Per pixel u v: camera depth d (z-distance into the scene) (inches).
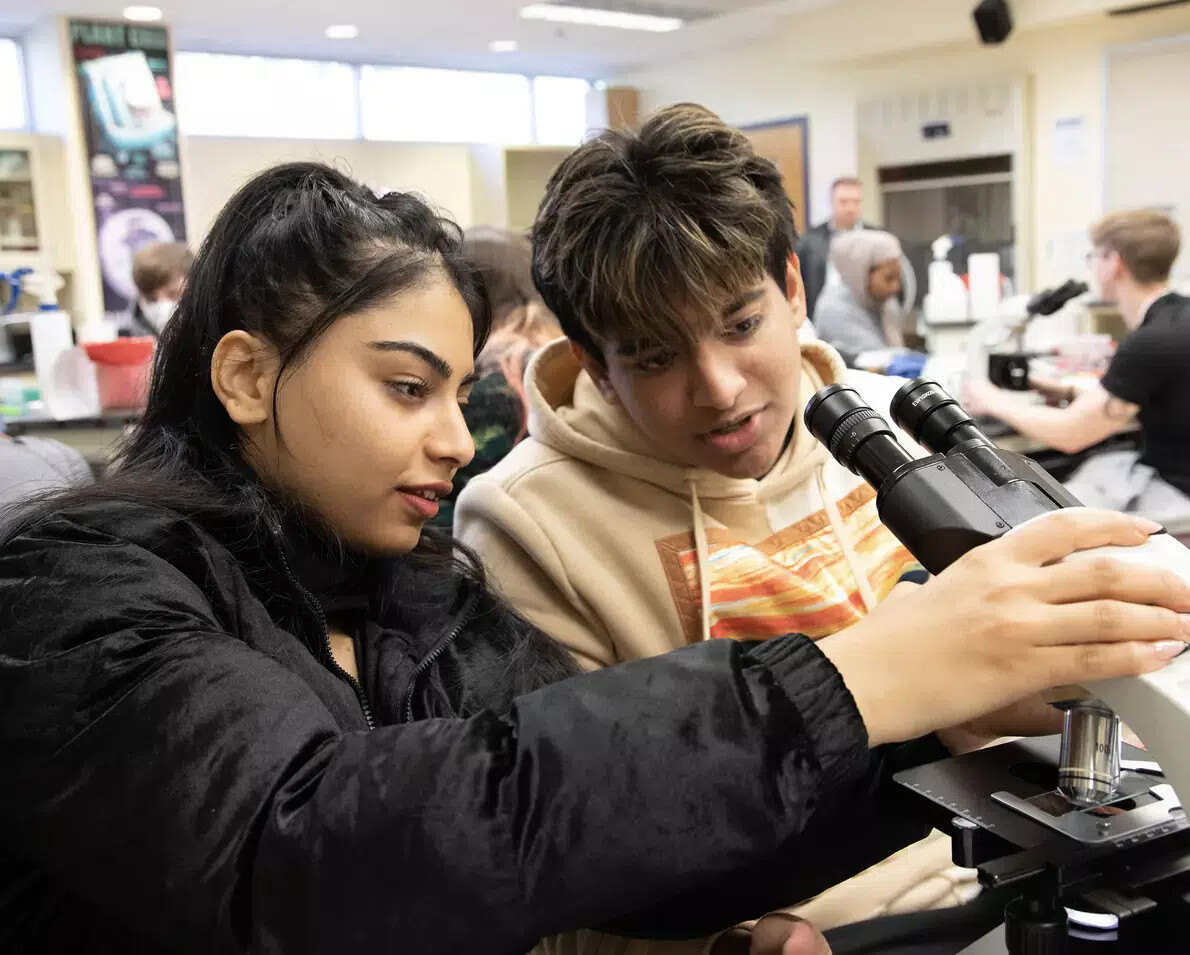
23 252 268.1
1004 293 178.7
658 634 49.1
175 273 175.9
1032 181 270.4
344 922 22.0
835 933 38.9
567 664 40.8
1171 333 117.9
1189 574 25.8
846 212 233.3
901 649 25.2
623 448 50.6
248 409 31.1
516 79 363.6
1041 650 24.6
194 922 22.7
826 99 309.3
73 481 34.0
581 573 48.6
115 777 23.7
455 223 34.4
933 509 29.3
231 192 35.1
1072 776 30.0
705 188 39.5
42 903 29.1
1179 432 120.0
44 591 26.5
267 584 31.5
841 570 50.8
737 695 24.1
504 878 22.1
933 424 33.2
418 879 22.0
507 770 23.0
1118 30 250.2
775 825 23.3
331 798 22.7
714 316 39.4
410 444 30.0
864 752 24.6
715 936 39.4
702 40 320.5
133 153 273.7
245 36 289.6
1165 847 30.2
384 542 31.4
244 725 23.8
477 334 34.2
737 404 41.3
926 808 31.3
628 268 38.6
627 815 22.6
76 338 207.8
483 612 39.5
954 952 37.1
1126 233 129.8
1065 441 125.0
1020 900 29.1
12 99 281.0
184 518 29.6
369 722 32.8
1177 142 243.3
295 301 30.1
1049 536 26.2
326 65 324.2
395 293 29.6
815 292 236.2
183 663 24.7
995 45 263.9
